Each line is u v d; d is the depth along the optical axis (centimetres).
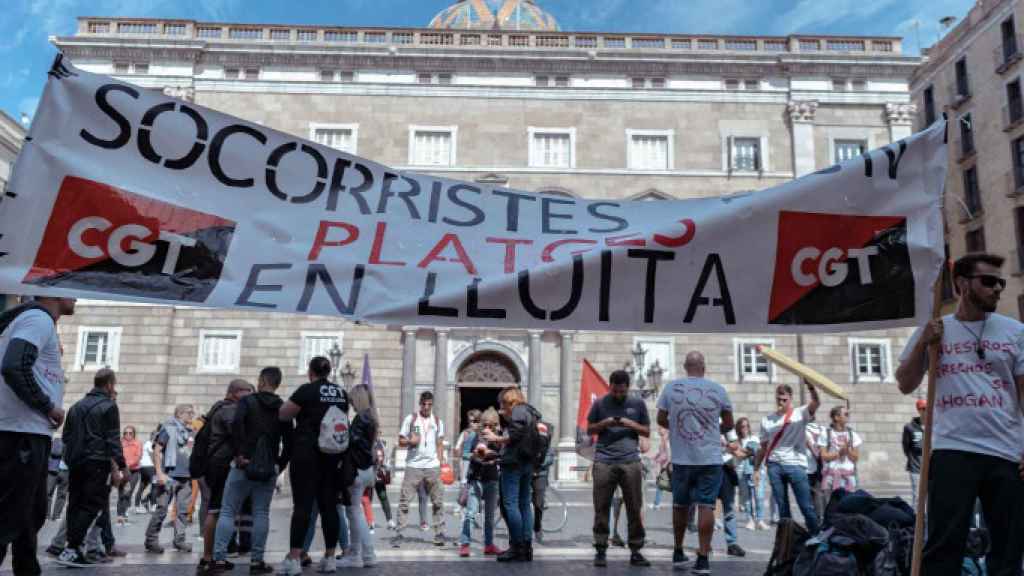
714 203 568
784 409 1038
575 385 3098
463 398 3831
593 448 1012
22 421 510
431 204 554
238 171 527
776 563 661
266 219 523
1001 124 3609
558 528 1338
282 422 825
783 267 550
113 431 852
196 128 523
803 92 3353
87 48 3231
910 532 567
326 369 817
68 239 482
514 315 528
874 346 3206
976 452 480
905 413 3133
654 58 3344
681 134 3316
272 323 3128
